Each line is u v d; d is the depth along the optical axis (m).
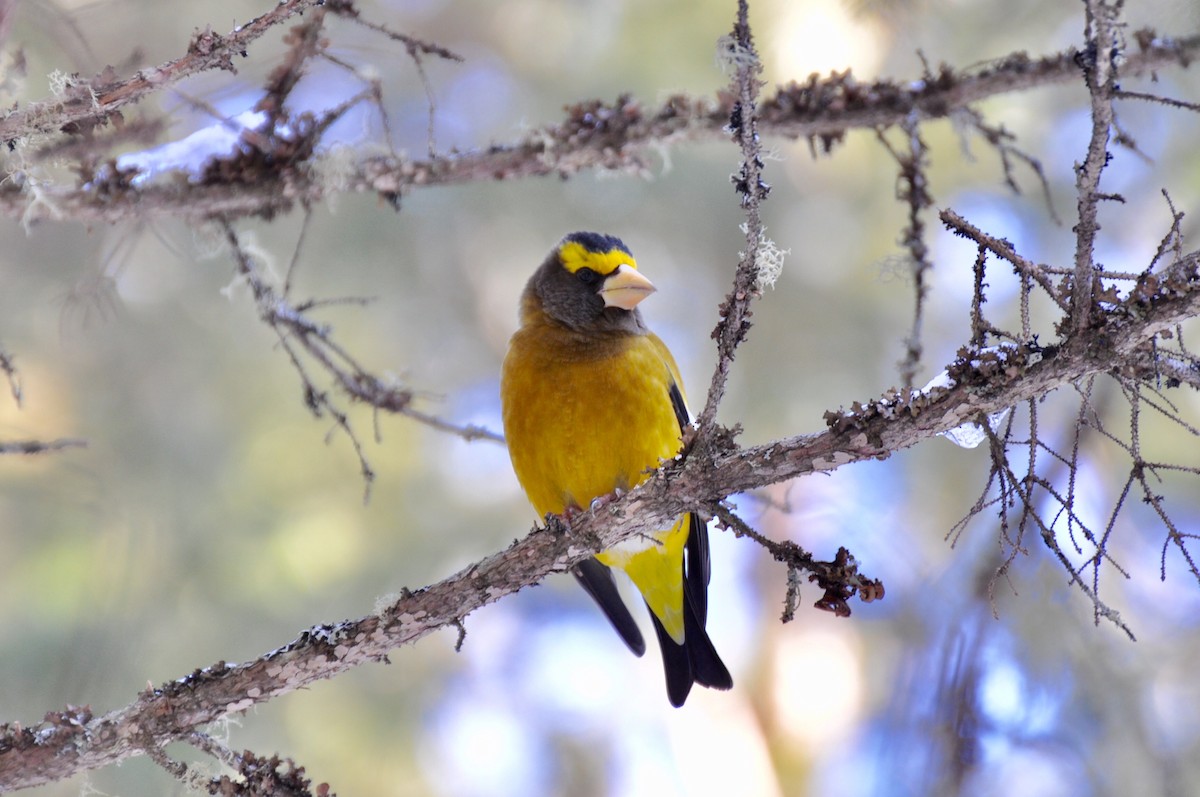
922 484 14.53
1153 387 5.74
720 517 6.54
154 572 13.17
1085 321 5.71
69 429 13.54
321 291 14.77
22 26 6.62
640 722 15.62
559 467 8.88
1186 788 9.76
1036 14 11.32
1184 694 10.59
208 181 7.97
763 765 15.20
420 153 13.84
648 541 8.91
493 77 14.44
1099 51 5.30
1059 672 9.91
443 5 14.52
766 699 15.43
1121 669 10.00
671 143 8.57
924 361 14.91
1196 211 11.88
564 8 14.31
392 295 15.03
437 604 6.82
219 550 13.86
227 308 14.34
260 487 14.41
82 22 8.05
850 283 15.03
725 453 6.58
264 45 11.48
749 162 5.81
